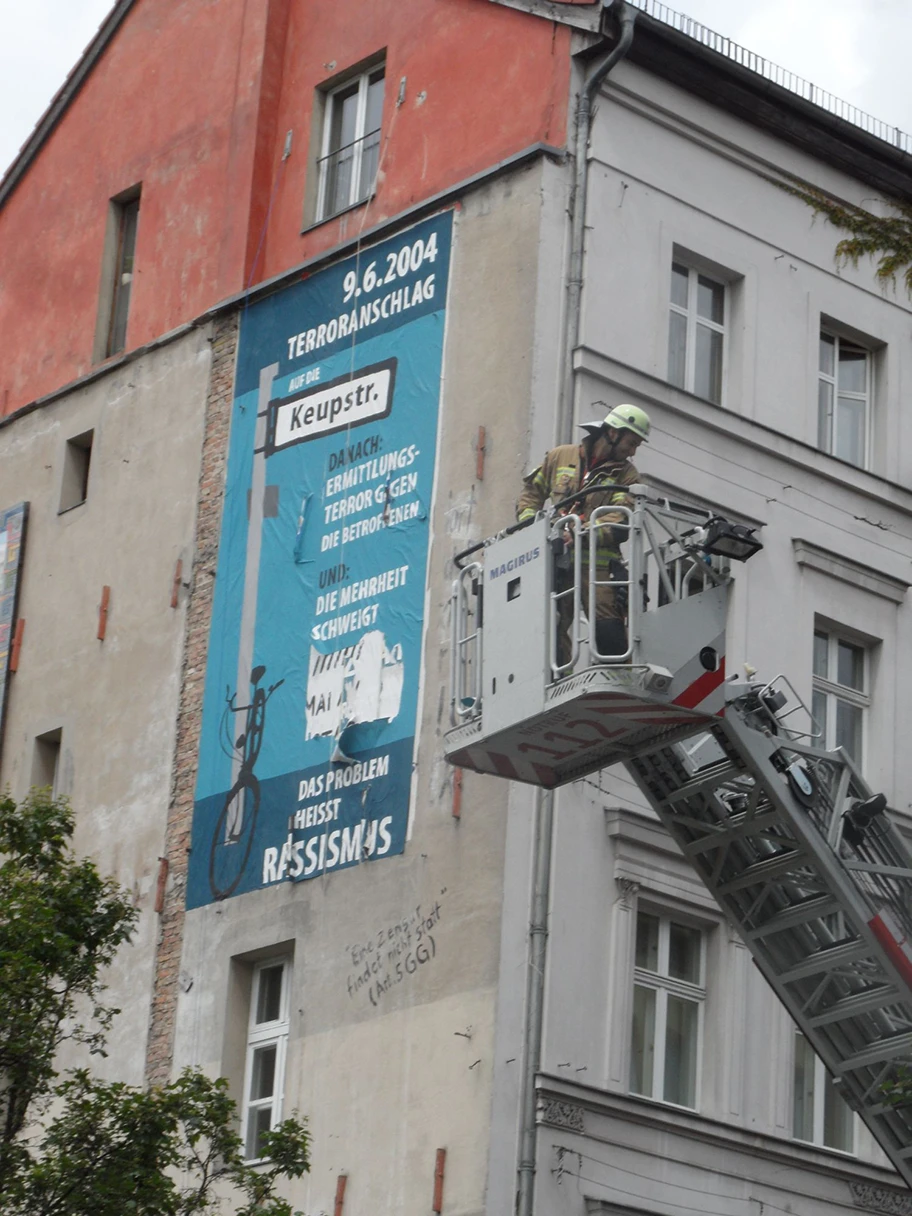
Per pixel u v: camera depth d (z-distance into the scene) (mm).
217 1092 20938
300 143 30688
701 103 27906
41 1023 21172
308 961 26328
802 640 27125
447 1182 23672
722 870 20281
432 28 29062
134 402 31828
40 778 31281
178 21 33219
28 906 20922
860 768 27750
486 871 24578
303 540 28422
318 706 27406
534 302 26203
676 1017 25203
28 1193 19359
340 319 28938
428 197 28172
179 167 32375
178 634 29781
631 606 18688
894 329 29281
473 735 19688
